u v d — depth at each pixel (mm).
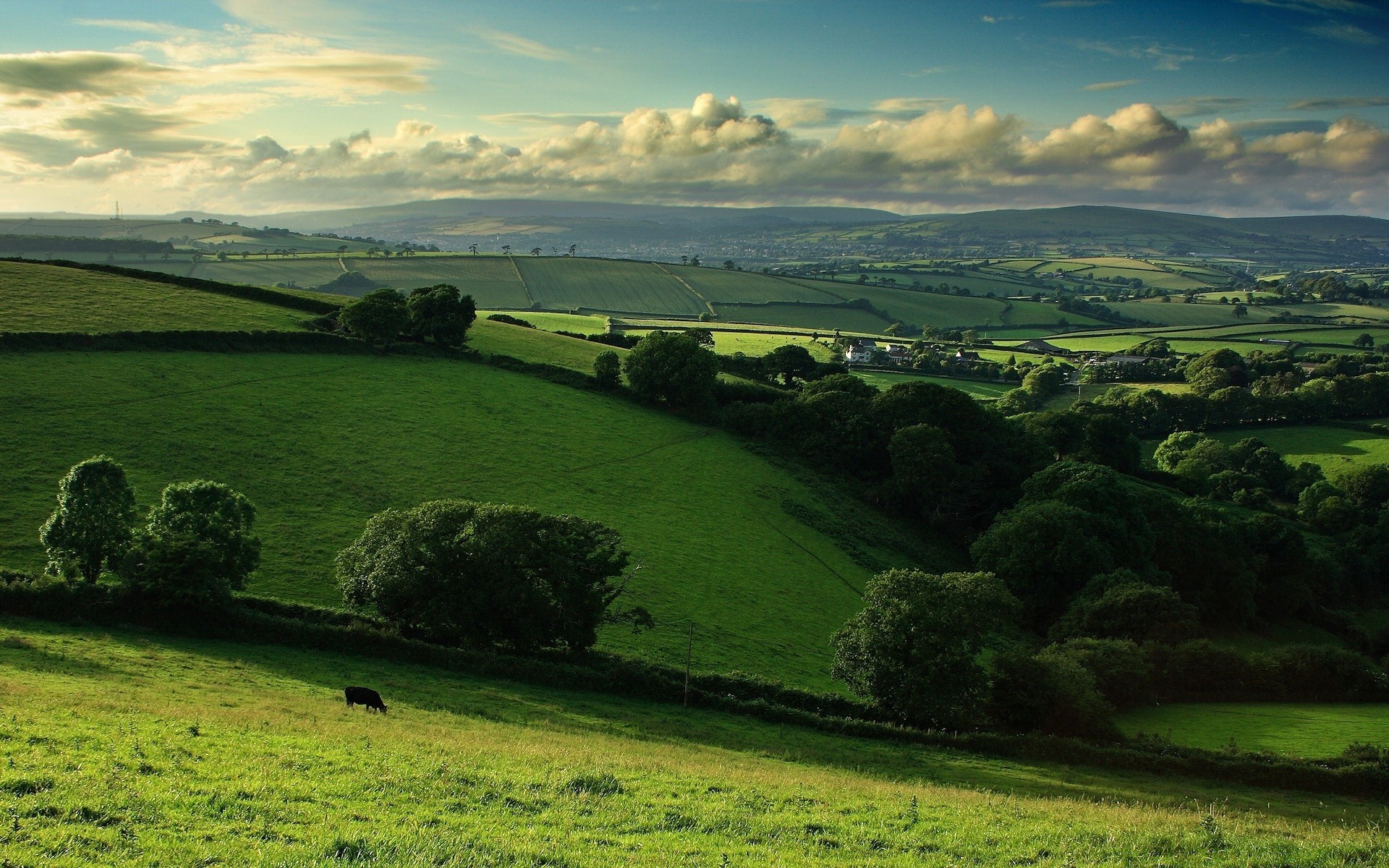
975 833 25312
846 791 31078
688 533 84625
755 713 50875
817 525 94625
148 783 21438
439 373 111812
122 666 39281
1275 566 104625
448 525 56312
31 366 85375
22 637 42125
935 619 53094
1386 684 68312
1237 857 23562
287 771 24203
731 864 20000
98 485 51469
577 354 136250
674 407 120562
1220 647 70125
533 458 94062
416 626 54344
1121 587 77125
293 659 47438
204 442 79812
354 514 73750
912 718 52125
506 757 29719
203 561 50188
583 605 55125
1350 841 26812
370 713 36750
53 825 18062
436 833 20078
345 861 17547
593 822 22641
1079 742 49000
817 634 70438
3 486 64938
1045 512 89500
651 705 49812
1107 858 23234
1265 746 53531
